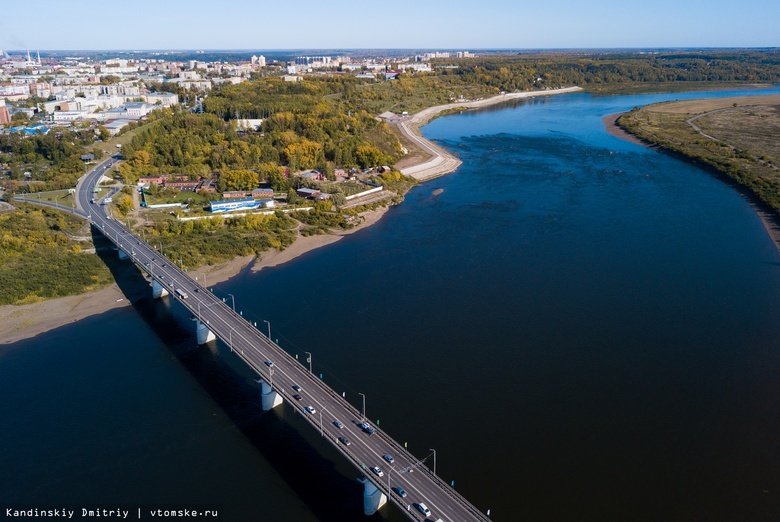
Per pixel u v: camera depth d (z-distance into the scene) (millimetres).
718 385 127312
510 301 167625
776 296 168250
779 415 117625
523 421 116375
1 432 116125
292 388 118875
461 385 128000
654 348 141750
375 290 177125
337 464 109438
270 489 102812
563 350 141375
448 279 184250
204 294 163000
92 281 182750
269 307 166500
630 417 117375
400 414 118188
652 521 93188
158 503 99375
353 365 135625
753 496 97938
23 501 99750
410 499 90812
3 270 178125
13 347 148000
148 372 137500
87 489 102438
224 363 142500
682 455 107188
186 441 114562
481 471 103438
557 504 96562
